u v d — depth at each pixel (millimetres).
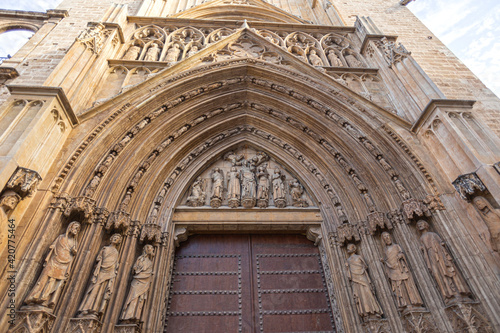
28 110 6934
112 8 12648
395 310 6859
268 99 11281
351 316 7184
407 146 8438
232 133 11250
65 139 7625
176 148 10008
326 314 7855
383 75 10867
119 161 8398
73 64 8750
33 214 6191
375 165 8906
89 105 8953
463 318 5887
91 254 6676
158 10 16547
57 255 6023
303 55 12008
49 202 6562
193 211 9156
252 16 18719
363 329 6934
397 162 8609
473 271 6402
